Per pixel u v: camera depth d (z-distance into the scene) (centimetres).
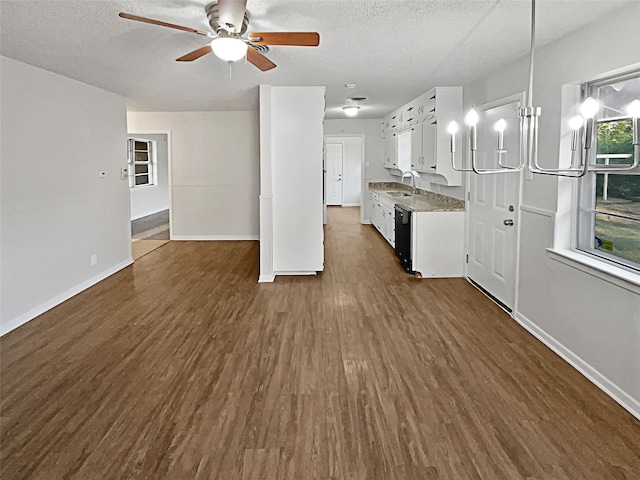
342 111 820
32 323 411
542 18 288
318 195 573
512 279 425
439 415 262
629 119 288
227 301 477
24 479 210
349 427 251
